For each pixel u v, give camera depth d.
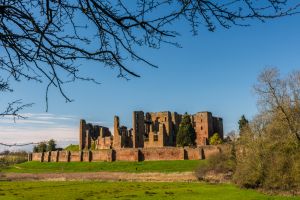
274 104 50.19
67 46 5.14
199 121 152.25
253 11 4.75
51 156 153.25
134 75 5.45
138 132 148.75
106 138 158.62
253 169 56.75
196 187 68.12
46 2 4.93
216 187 66.06
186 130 141.50
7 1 4.86
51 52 5.13
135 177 101.06
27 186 76.62
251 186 59.34
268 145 52.59
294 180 50.31
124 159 135.38
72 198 55.41
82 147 166.50
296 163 48.50
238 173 61.97
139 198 53.84
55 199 54.31
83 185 78.50
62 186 76.19
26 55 5.12
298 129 49.41
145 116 159.25
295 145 49.62
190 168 112.88
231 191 57.56
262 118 54.50
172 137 153.88
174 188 67.81
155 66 5.43
